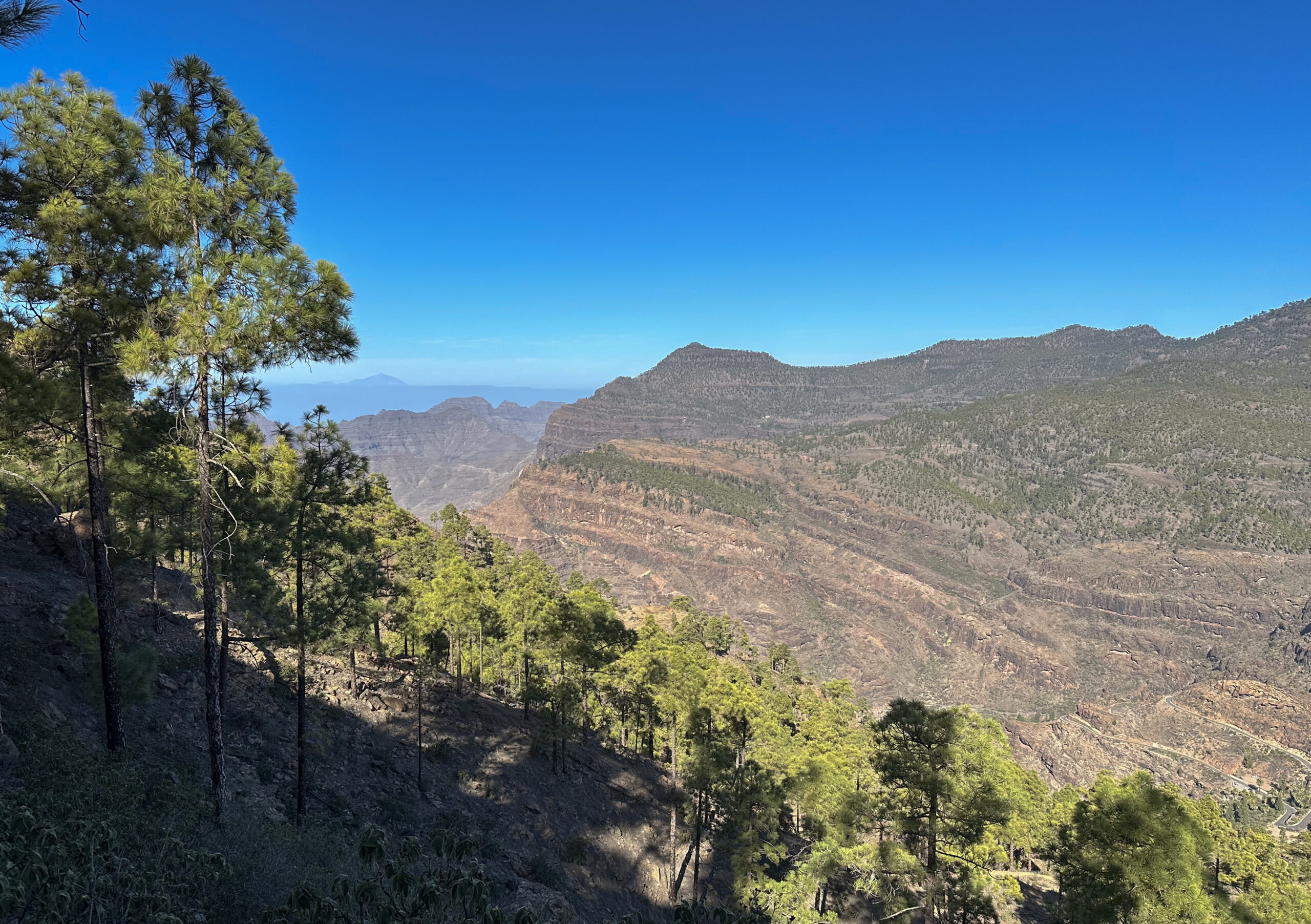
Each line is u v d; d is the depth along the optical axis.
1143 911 18.78
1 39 6.16
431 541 70.00
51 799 10.16
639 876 34.72
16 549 27.98
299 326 13.88
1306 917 31.47
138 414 19.53
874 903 37.25
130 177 14.34
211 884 9.44
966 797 21.80
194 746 22.50
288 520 20.05
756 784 34.84
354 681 38.56
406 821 26.38
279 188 14.98
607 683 47.94
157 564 32.75
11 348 14.62
